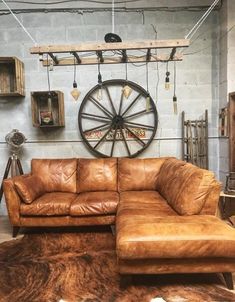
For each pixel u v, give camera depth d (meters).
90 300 1.91
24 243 2.88
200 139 3.88
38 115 3.81
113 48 2.33
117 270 2.27
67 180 3.53
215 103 3.90
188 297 1.93
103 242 2.88
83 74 3.89
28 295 1.98
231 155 3.49
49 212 3.02
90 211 3.01
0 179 3.99
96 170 3.53
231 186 3.20
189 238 1.93
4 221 3.68
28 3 3.82
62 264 2.42
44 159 3.65
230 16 3.50
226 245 1.92
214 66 3.87
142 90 3.81
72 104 3.92
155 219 2.21
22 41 3.86
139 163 3.54
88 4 3.82
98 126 3.91
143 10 3.81
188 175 2.46
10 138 3.68
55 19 3.85
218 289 2.03
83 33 3.86
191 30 3.64
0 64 3.82
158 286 2.07
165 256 1.94
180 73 3.88
